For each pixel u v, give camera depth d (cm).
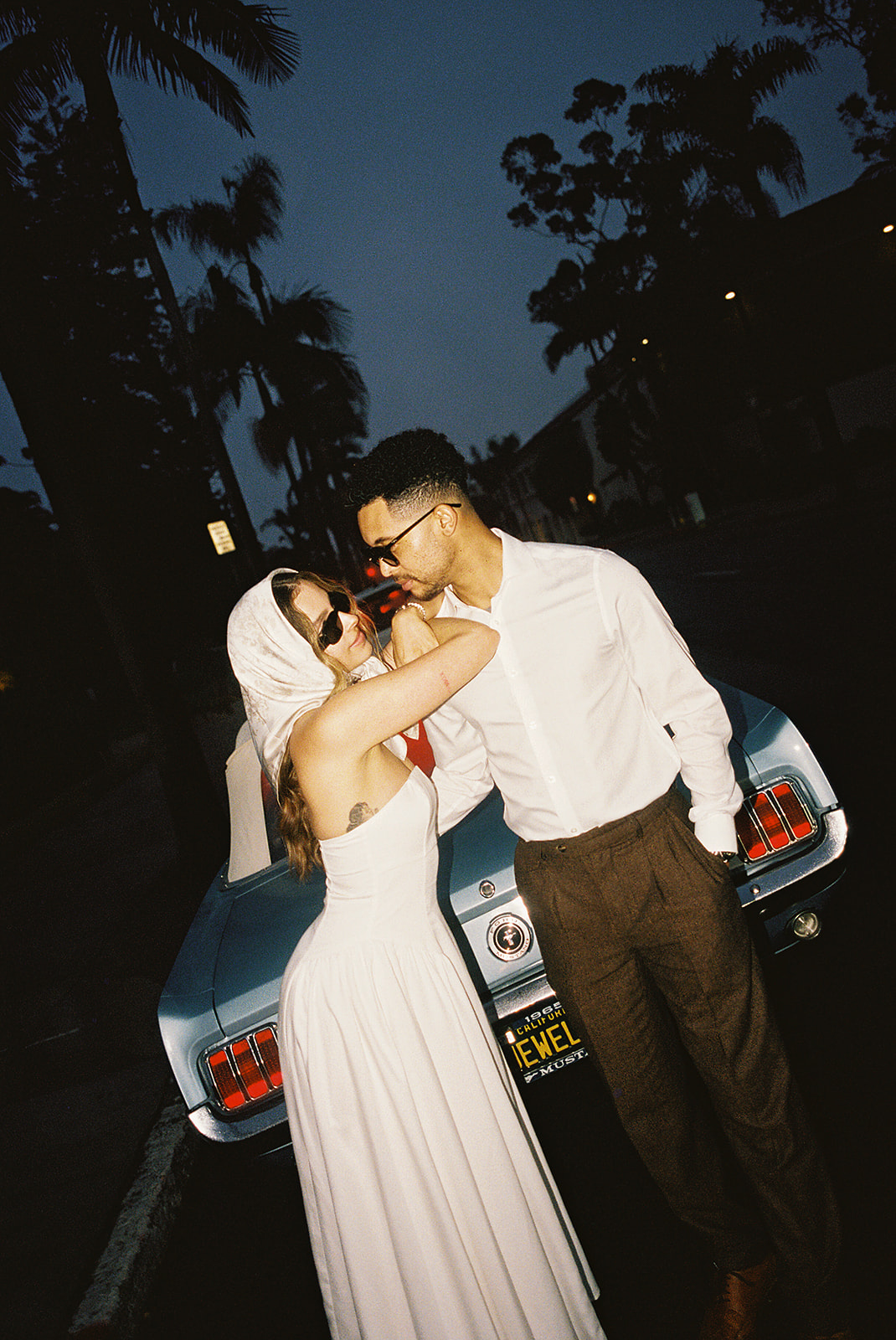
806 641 743
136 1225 289
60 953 705
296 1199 293
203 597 2377
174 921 657
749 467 2931
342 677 172
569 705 169
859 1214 193
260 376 2878
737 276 2069
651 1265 207
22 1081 472
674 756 179
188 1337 245
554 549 173
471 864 229
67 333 1844
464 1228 165
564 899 173
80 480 698
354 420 3067
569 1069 227
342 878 171
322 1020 169
